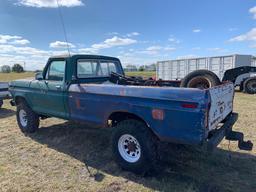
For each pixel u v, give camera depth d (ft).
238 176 11.99
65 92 14.96
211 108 10.23
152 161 11.51
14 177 12.16
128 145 12.24
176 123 10.27
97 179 11.89
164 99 10.46
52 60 16.14
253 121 22.63
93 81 16.46
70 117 15.10
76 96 14.26
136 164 11.79
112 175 12.26
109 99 12.54
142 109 11.28
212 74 13.83
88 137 17.98
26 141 17.51
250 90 44.65
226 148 15.66
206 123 9.78
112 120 13.37
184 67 59.88
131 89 11.60
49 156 14.74
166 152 14.38
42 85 16.69
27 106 18.92
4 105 33.96
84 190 10.94
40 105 17.46
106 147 16.01
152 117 10.97
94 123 13.64
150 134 11.55
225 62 50.93
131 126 11.74
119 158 12.44
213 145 9.89
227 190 10.75
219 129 11.68
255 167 12.94
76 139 17.65
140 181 11.61
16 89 19.47
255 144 16.34
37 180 11.85
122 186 11.23
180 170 12.58
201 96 9.55
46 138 18.04
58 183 11.55
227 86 13.12
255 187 11.02
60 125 21.24
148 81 16.65
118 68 19.21
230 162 13.52
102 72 17.52
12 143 17.12
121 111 12.13
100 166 13.30
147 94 11.00
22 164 13.65
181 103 10.03
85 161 13.97
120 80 16.85
